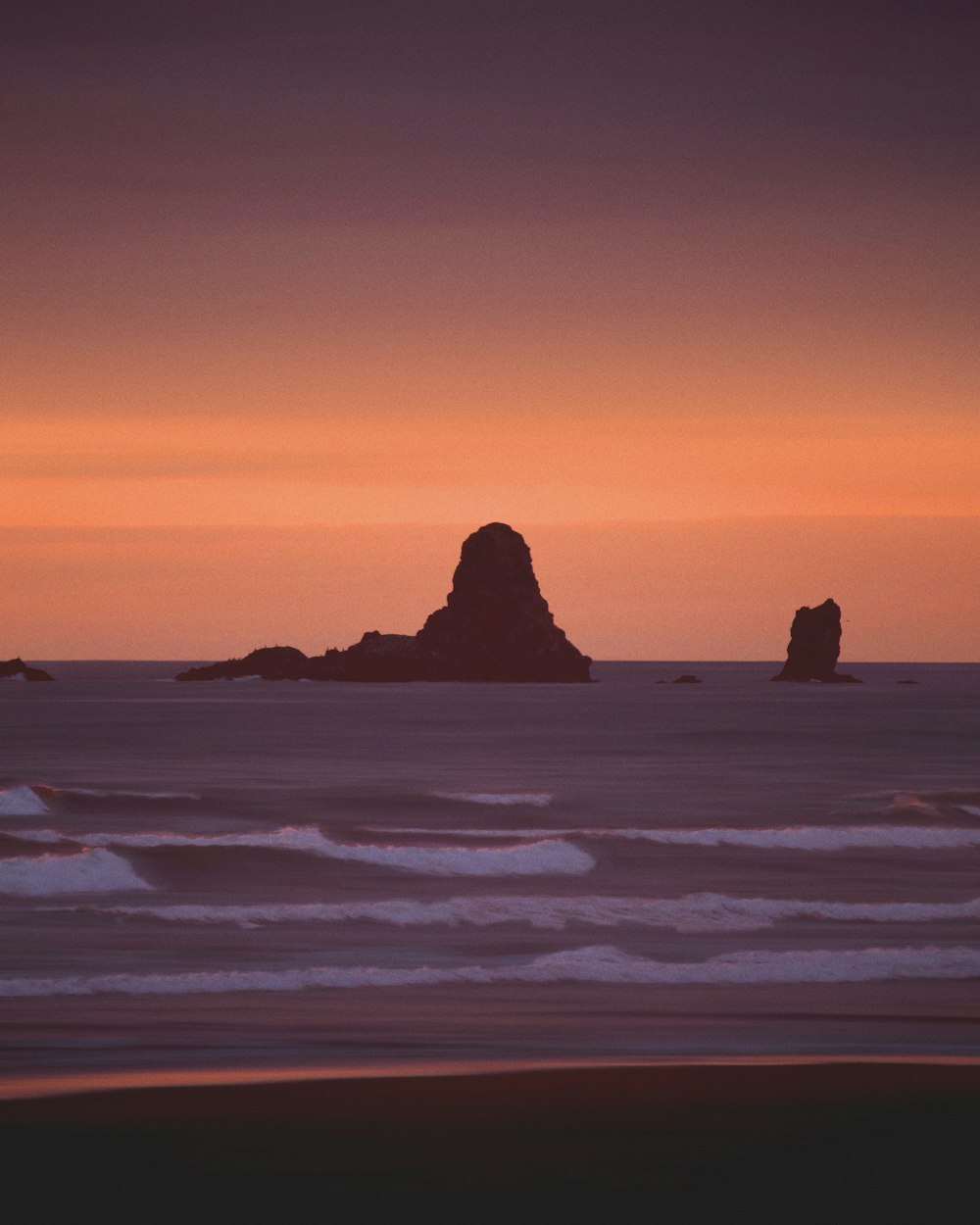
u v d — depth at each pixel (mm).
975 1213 37438
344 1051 57438
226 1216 36562
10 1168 40250
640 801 176125
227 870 112875
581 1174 40188
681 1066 53531
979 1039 61438
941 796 178125
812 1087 50438
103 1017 63219
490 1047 58719
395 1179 39594
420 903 94188
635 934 88062
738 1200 38062
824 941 86625
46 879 105812
